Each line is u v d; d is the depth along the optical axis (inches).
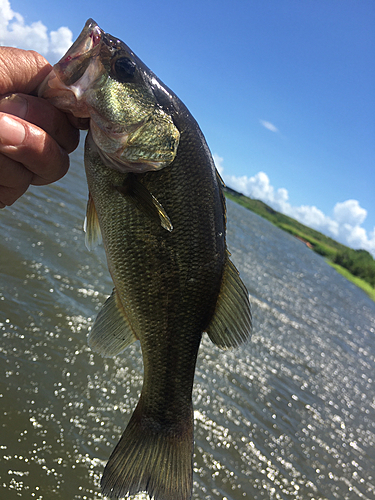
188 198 10.9
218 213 11.4
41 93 9.2
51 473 17.6
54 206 54.0
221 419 27.6
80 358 25.8
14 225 40.7
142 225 10.7
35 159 8.6
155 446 11.6
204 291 11.5
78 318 29.6
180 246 11.0
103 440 20.5
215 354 36.9
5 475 16.7
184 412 12.1
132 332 11.6
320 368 47.7
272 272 99.0
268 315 59.1
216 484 21.9
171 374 11.9
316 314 78.2
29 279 31.9
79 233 47.8
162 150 10.3
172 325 11.5
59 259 38.5
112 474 11.0
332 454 30.0
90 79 9.4
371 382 52.9
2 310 26.5
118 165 10.1
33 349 24.5
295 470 26.0
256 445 26.6
